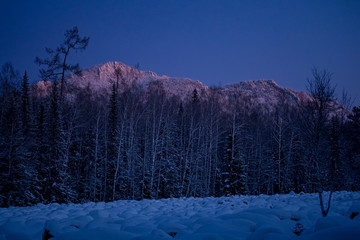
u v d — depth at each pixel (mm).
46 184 21938
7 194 19531
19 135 21297
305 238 3824
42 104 27516
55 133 22625
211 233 4867
